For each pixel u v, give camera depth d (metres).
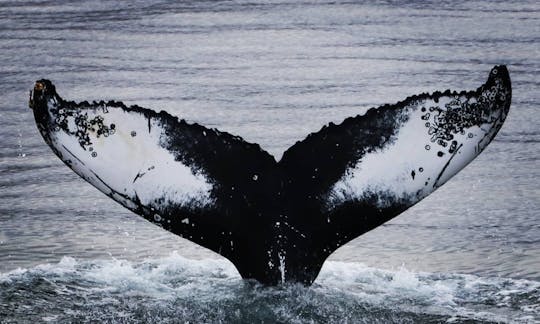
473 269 32.03
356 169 25.41
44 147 46.94
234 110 52.06
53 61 64.38
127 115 25.16
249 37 71.06
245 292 24.58
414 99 25.64
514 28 73.94
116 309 24.06
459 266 32.34
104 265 28.27
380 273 27.66
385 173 25.27
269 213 25.28
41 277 26.66
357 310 24.09
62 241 34.59
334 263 28.95
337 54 65.25
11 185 41.47
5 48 68.25
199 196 25.25
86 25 76.06
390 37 70.44
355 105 52.59
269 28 74.00
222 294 24.77
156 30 73.94
